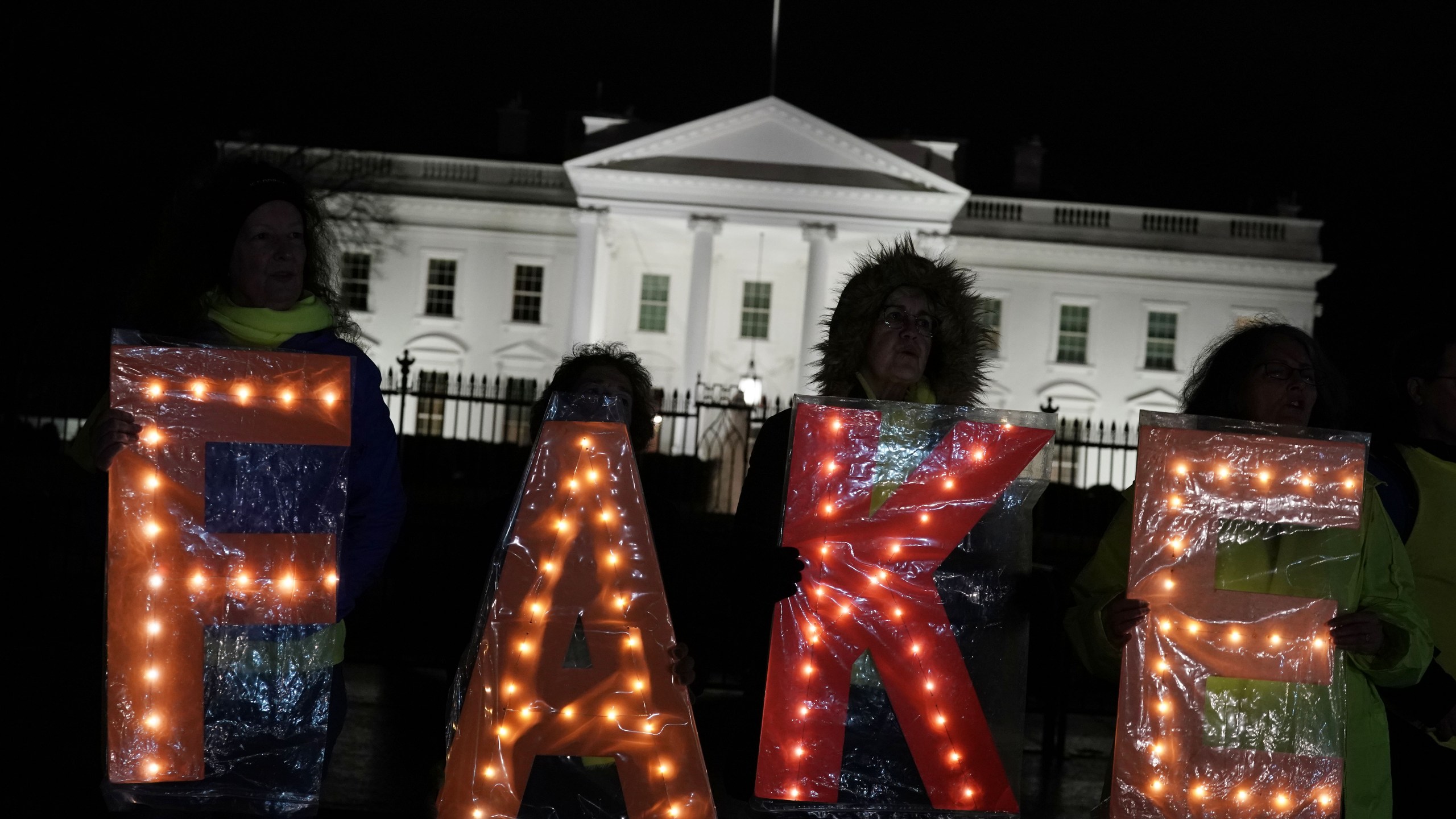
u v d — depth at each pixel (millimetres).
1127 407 34938
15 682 7164
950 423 3209
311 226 3566
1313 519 3141
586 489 3084
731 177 31938
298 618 3010
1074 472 15070
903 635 3123
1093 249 35031
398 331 34938
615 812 3021
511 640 3002
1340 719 3090
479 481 16734
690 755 2996
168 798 2928
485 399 17250
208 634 2975
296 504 3043
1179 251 34969
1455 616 3717
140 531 2947
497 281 35062
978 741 3105
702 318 31828
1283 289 35094
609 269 34781
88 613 8867
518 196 35469
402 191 35000
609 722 2990
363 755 6133
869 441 3186
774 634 3105
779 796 3049
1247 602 3105
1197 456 3150
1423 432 4035
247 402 3035
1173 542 3119
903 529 3158
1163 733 3051
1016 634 3176
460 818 2918
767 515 3330
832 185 31906
